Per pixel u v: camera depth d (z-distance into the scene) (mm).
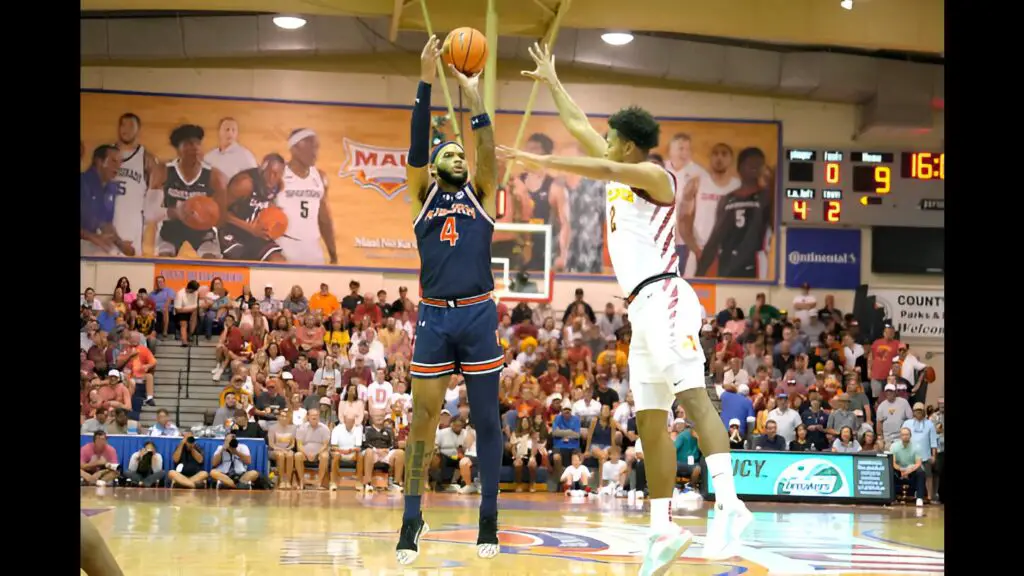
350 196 20016
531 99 15266
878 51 20156
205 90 19828
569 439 15516
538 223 20047
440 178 5230
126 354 17484
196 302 18516
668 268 4871
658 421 4832
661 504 4754
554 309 20000
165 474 14484
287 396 15984
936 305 20516
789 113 20797
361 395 15609
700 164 20625
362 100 20172
